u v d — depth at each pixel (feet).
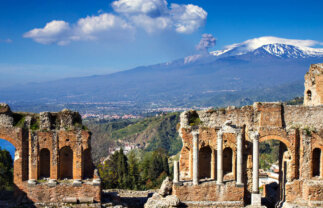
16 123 151.53
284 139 158.20
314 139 157.48
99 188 146.92
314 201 152.66
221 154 152.97
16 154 150.71
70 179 153.17
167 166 318.45
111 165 281.54
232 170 160.86
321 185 153.28
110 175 271.08
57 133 151.94
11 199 151.94
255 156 153.38
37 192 145.69
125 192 185.47
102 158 388.98
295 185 156.76
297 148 158.61
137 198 172.04
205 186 152.15
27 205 144.36
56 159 151.74
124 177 270.46
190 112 162.30
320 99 166.71
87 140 152.76
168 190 155.12
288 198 156.76
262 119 159.33
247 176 160.35
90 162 158.30
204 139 158.71
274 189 185.78
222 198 152.56
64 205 144.87
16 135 149.28
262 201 176.35
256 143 152.97
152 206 146.51
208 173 163.84
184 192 151.43
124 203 158.81
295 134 157.69
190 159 158.92
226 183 152.76
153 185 285.84
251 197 155.12
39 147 150.92
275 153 409.49
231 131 156.46
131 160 287.89
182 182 151.94
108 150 424.87
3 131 149.18
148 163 316.40
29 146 150.30
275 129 158.10
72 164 157.99
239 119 161.48
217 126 159.43
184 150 160.97
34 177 150.10
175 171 151.74
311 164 157.48
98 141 418.51
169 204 145.48
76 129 152.76
